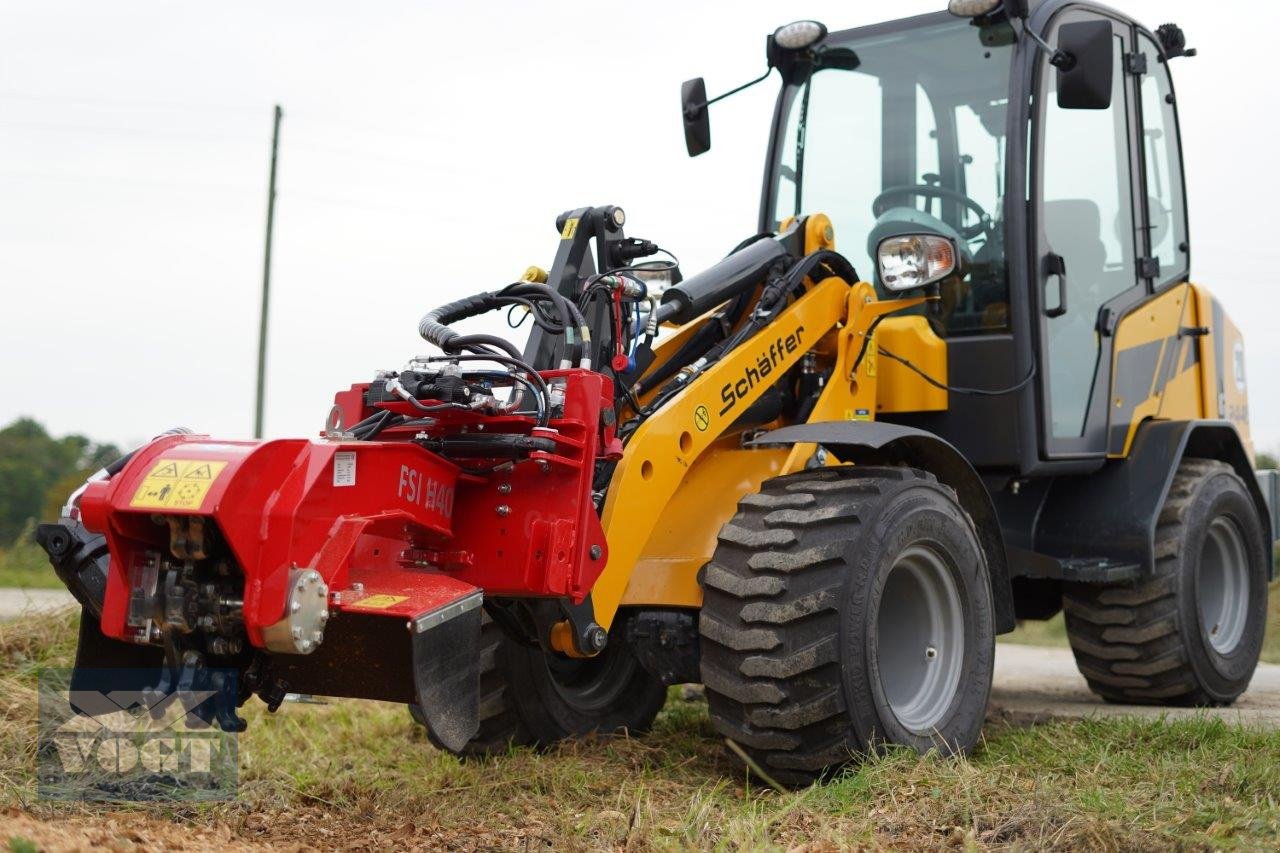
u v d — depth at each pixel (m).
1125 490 4.99
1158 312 5.38
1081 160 4.93
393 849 2.92
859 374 4.36
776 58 5.17
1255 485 5.77
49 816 2.81
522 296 3.61
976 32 4.79
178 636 2.83
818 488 3.59
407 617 2.86
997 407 4.52
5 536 13.69
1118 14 5.18
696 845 2.87
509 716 4.09
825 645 3.34
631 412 3.80
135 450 3.06
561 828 3.13
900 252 4.25
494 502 3.34
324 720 4.72
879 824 3.00
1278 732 3.84
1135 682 5.10
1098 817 2.91
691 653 3.68
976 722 3.80
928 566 3.75
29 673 4.58
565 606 3.36
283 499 2.77
